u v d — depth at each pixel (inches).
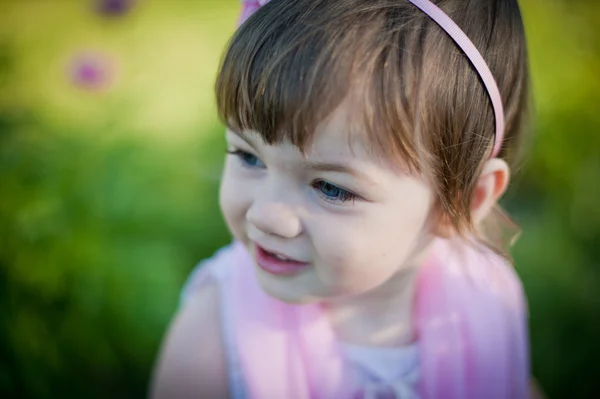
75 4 89.1
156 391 38.9
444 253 37.0
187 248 58.3
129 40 82.2
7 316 51.3
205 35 84.4
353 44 23.7
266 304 35.1
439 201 28.3
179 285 55.8
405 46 24.4
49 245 51.7
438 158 26.4
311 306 34.7
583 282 59.9
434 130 25.7
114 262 53.9
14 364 51.3
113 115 59.6
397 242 27.2
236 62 25.2
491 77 27.2
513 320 39.1
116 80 59.2
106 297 53.7
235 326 35.5
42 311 52.5
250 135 25.6
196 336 37.4
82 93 65.8
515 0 30.2
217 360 36.7
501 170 29.6
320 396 34.3
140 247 55.6
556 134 65.5
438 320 36.2
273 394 34.6
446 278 36.8
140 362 54.9
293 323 34.6
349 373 35.0
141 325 54.4
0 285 51.3
